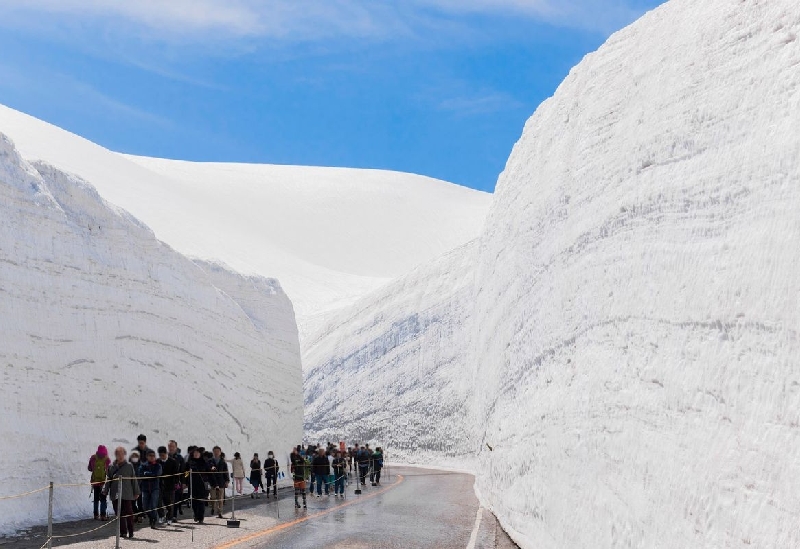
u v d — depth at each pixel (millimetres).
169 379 23062
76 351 18812
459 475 37438
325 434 55188
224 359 27500
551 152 21594
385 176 144750
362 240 120062
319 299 87125
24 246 17688
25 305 17281
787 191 8375
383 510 21094
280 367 34156
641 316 11375
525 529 14703
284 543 14531
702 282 9586
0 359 16125
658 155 12578
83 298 19500
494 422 23375
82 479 17938
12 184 17719
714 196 10203
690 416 8805
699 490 7973
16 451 15992
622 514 9773
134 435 20766
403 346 56469
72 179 20766
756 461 7227
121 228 22047
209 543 14312
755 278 8359
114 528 15711
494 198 37844
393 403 53000
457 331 53062
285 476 32938
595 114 17562
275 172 137875
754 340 8047
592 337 13617
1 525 14766
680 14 14164
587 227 15562
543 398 16062
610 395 11477
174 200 103500
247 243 99750
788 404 7121
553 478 13430
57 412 17719
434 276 60281
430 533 16359
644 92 14469
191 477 17812
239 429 28156
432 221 129625
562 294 16578
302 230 118312
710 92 11383
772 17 10484
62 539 14070
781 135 8930
